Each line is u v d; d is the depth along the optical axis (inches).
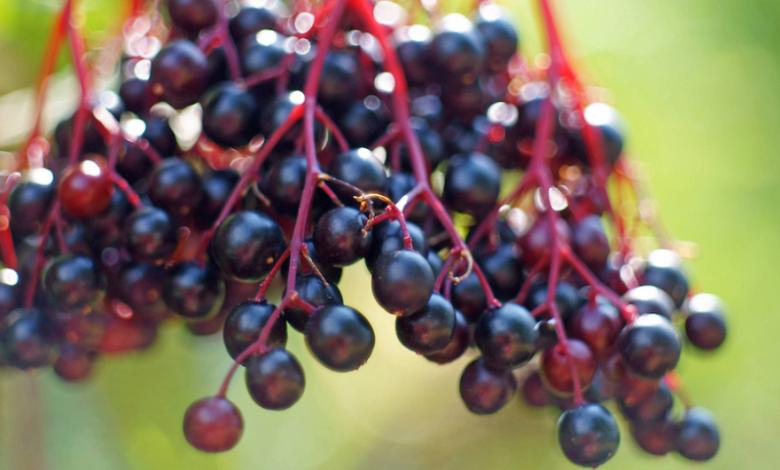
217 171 8.5
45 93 8.7
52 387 10.3
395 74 8.4
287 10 8.9
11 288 8.5
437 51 8.5
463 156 8.6
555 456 19.2
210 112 8.3
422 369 20.9
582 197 8.9
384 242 7.9
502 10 9.0
